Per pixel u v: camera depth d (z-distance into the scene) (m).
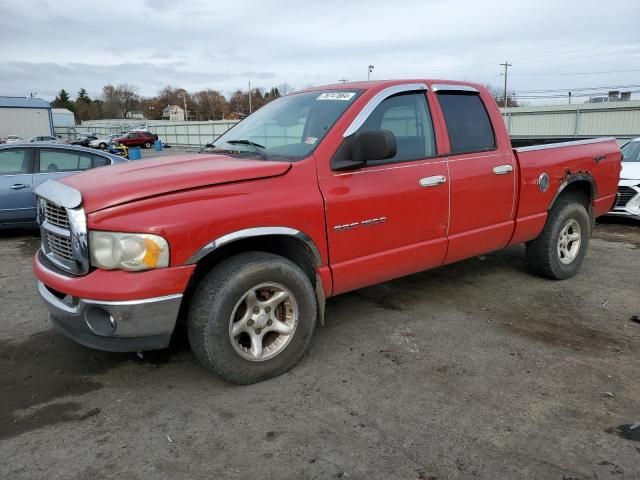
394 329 4.27
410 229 4.05
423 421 2.97
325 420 2.99
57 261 3.31
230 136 4.46
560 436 2.83
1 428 2.94
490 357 3.77
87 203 2.96
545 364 3.66
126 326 2.94
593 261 6.41
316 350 3.89
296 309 3.47
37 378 3.51
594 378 3.46
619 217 9.31
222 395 3.28
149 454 2.70
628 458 2.65
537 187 4.96
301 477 2.52
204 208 3.06
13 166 8.01
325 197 3.53
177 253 2.96
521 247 6.97
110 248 2.91
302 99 4.31
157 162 3.69
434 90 4.34
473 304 4.84
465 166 4.37
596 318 4.52
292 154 3.65
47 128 53.75
